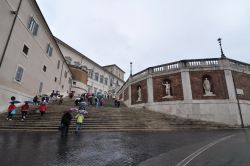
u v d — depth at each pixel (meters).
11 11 15.06
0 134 9.28
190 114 18.86
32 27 18.75
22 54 17.14
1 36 13.97
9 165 4.62
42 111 13.88
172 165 4.84
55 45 26.31
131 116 15.46
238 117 17.89
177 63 21.62
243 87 19.70
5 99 14.82
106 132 11.20
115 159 5.41
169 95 20.84
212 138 9.35
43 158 5.34
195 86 19.84
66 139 8.55
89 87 47.50
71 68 40.03
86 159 5.36
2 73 14.27
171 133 11.30
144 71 24.62
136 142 8.13
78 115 10.99
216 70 19.89
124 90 30.78
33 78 19.89
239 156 5.55
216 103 18.70
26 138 8.45
